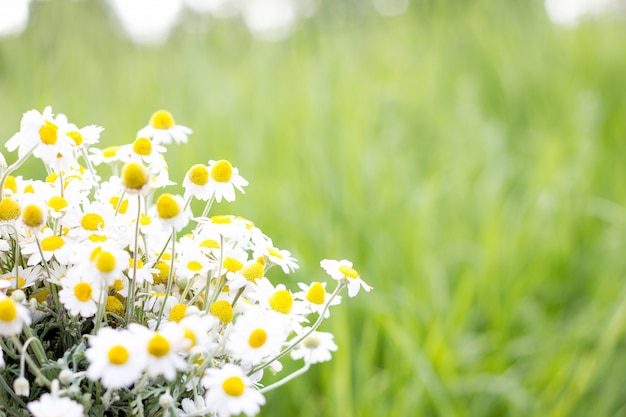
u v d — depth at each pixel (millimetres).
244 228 508
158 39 1511
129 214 526
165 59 1479
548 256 1390
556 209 1467
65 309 503
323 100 1537
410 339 986
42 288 517
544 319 1261
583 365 1098
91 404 473
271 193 1268
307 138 1443
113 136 1229
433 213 1352
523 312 1266
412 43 1926
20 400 478
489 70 1928
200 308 528
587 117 1687
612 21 2330
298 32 1798
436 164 1536
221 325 510
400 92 1727
